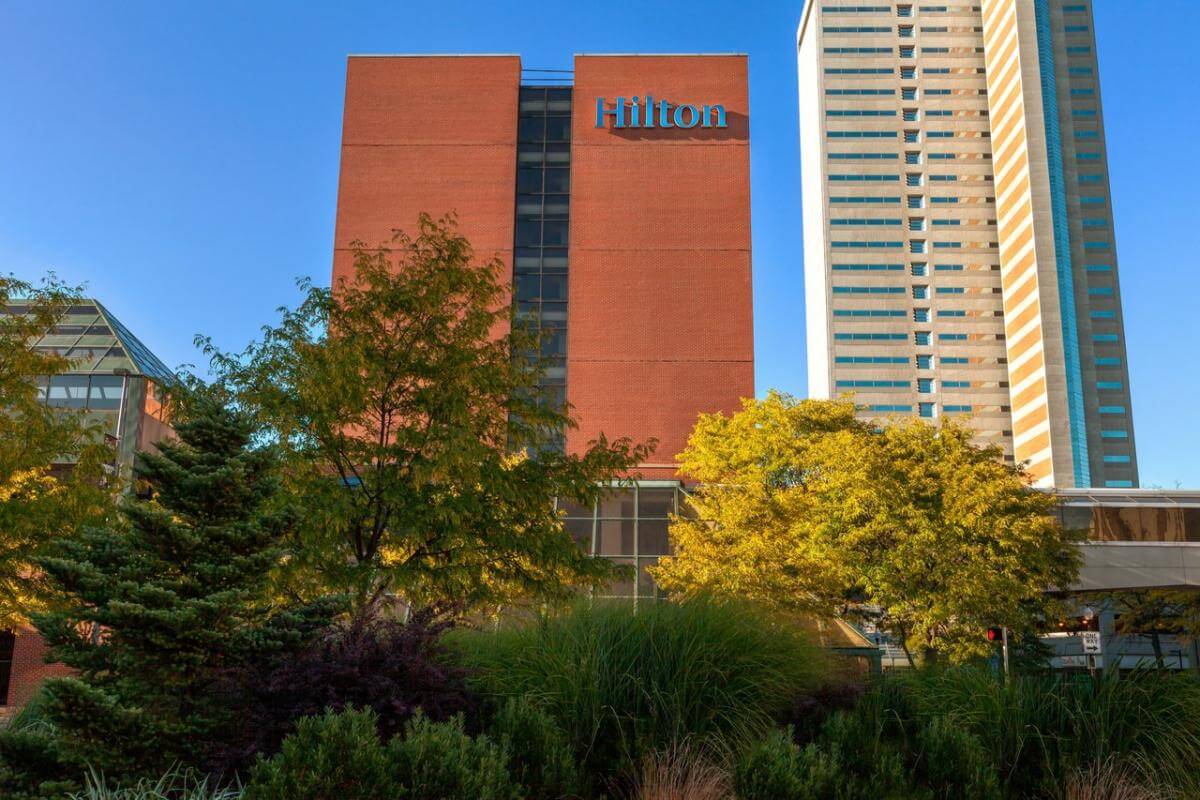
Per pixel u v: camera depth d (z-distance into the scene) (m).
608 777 7.85
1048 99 154.25
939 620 28.67
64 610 9.72
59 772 7.91
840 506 29.78
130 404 33.00
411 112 78.19
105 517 16.16
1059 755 8.27
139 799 6.89
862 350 152.50
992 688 9.12
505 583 15.93
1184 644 51.72
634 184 75.31
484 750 6.77
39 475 18.41
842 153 159.50
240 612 9.30
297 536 14.33
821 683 9.49
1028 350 145.88
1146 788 7.88
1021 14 153.25
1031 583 30.61
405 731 7.42
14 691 28.69
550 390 18.12
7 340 17.16
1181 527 46.78
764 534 29.98
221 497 10.20
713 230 74.00
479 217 75.56
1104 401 144.50
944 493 29.92
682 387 70.81
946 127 160.50
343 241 75.88
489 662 9.22
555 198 76.06
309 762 6.05
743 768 7.28
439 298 16.44
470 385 16.11
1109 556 46.38
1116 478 141.25
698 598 10.13
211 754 7.72
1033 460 143.50
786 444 33.84
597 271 73.50
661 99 77.12
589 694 8.34
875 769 7.86
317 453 15.41
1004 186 155.12
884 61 162.75
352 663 8.02
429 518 14.97
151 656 8.64
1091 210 152.50
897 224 156.62
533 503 16.03
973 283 154.88
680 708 8.27
